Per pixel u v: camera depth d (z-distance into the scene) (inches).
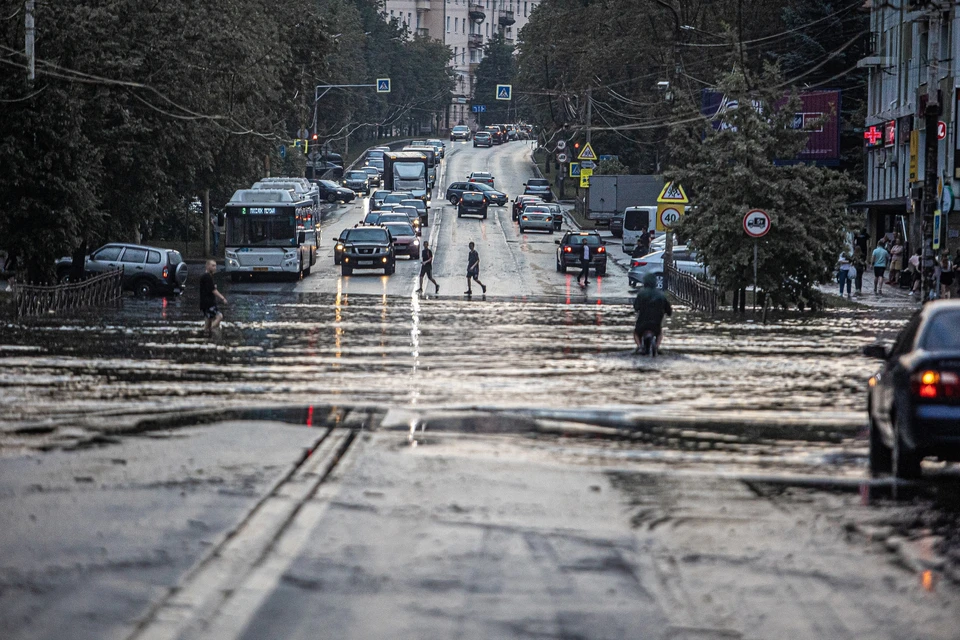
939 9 3983.8
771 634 810.2
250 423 1788.9
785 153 4500.5
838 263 4589.1
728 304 5068.9
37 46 4960.6
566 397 2167.8
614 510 1208.8
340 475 1371.8
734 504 1247.5
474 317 4222.4
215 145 6378.0
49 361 2706.7
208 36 6087.6
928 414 1331.2
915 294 5492.1
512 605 865.5
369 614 836.0
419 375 2495.1
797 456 1579.7
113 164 5497.1
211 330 3590.1
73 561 959.6
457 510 1192.2
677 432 1777.8
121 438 1628.9
